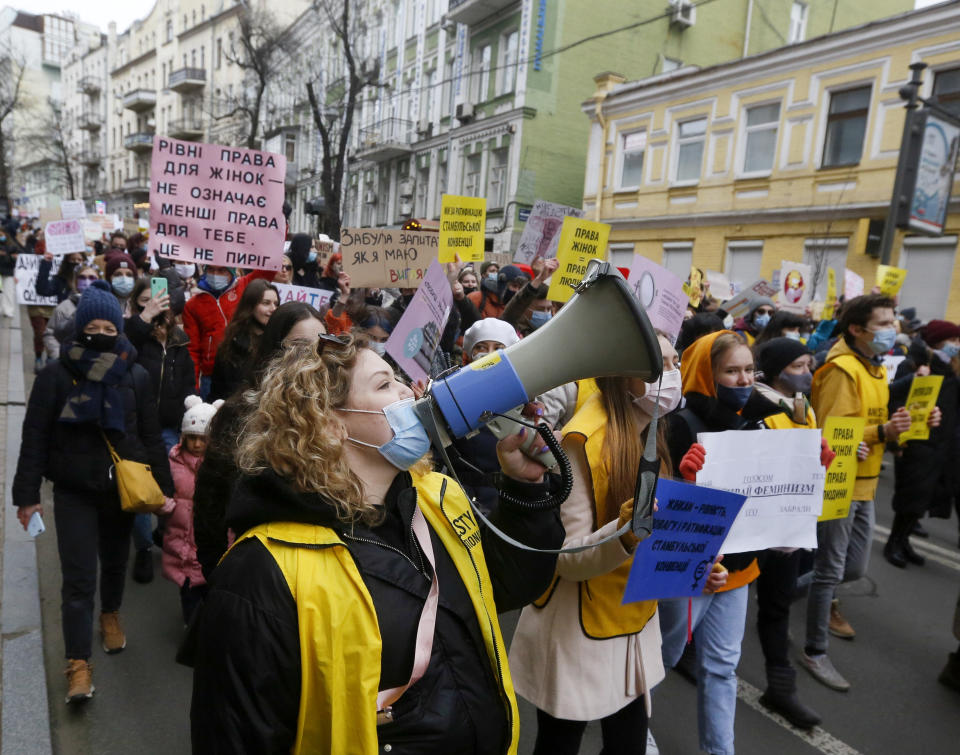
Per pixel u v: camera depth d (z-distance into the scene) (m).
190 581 3.36
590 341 1.08
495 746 1.29
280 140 32.75
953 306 11.74
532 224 5.82
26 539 4.23
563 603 1.93
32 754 2.49
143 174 54.59
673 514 1.74
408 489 1.31
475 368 1.13
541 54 19.88
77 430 2.80
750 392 2.49
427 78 24.97
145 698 2.90
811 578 3.55
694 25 22.56
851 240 13.31
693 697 3.23
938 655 3.71
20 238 19.31
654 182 17.27
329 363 1.20
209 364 4.70
